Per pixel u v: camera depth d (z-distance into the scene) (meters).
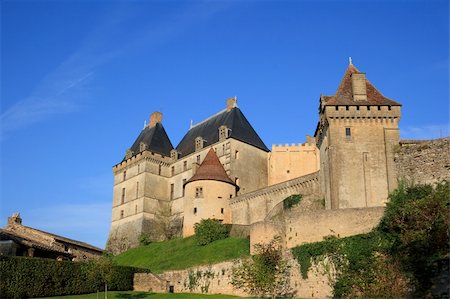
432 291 34.12
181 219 86.44
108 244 91.12
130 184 92.44
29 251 53.16
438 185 43.88
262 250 44.22
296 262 44.78
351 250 41.09
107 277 48.38
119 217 92.06
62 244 63.28
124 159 96.00
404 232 38.47
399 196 43.81
